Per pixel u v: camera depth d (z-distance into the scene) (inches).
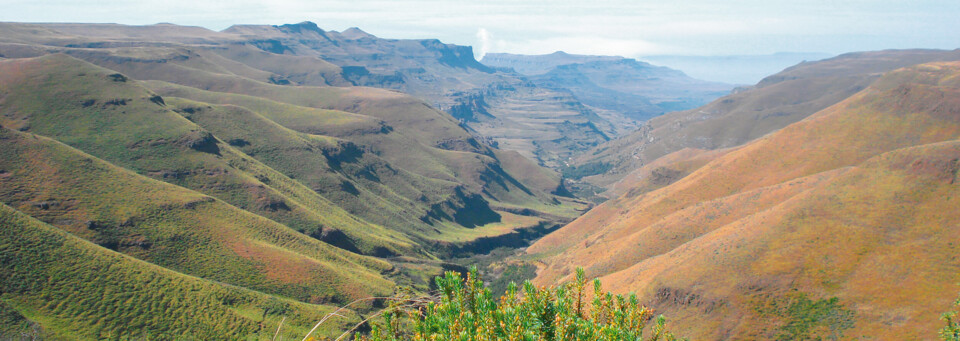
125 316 2687.0
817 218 3543.3
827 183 3914.9
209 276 3575.3
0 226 2910.9
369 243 5708.7
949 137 5521.7
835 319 2797.7
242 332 2866.6
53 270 2795.3
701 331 3046.3
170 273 3157.0
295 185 6722.4
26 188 3868.1
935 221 3198.8
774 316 2945.4
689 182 6343.5
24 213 3449.8
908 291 2795.3
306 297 3627.0
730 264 3388.3
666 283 3449.8
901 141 5689.0
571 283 584.7
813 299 2965.1
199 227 4089.6
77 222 3683.6
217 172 5733.3
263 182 6230.3
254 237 4281.5
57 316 2541.8
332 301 3663.9
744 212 4640.8
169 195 4367.6
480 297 499.5
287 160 7559.1
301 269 3919.8
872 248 3152.1
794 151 6063.0
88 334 2502.5
